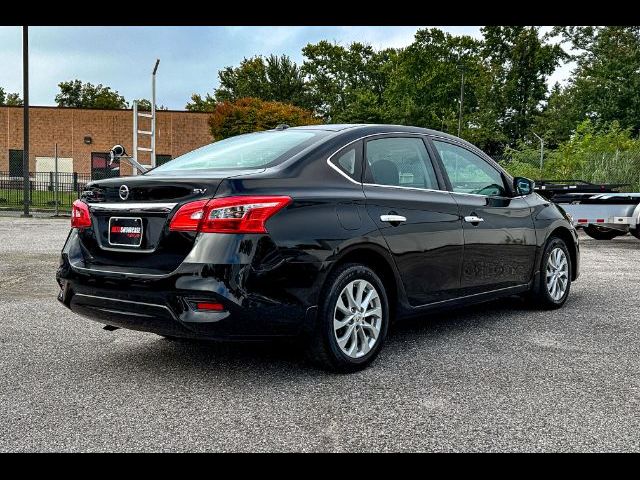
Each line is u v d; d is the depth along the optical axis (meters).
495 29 60.25
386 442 3.03
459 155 5.25
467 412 3.40
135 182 3.90
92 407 3.51
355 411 3.43
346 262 4.13
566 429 3.17
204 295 3.58
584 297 6.84
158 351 4.68
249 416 3.37
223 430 3.18
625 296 6.89
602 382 3.90
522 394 3.68
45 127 42.97
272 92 66.31
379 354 4.57
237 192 3.67
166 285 3.65
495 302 6.54
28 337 5.08
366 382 3.92
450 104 59.09
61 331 5.29
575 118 46.22
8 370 4.20
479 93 58.44
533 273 5.84
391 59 59.91
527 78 61.06
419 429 3.18
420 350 4.66
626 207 11.84
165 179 3.81
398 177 4.61
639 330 5.27
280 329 3.75
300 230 3.81
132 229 3.88
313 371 4.16
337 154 4.29
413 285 4.55
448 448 2.96
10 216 20.73
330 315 3.96
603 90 41.34
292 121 45.03
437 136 5.13
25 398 3.66
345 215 4.07
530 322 5.58
